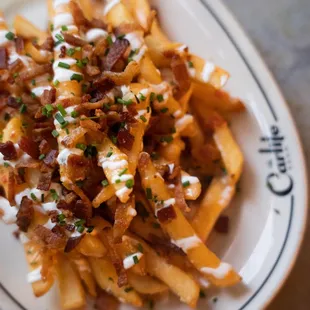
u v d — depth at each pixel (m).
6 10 0.49
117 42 0.45
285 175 0.47
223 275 0.45
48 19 0.48
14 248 0.46
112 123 0.43
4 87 0.46
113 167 0.41
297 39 0.55
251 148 0.48
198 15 0.49
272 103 0.48
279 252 0.46
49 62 0.45
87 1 0.47
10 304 0.44
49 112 0.43
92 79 0.44
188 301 0.44
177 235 0.44
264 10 0.56
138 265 0.44
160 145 0.45
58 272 0.44
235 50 0.48
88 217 0.43
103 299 0.46
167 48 0.46
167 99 0.45
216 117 0.48
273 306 0.52
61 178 0.42
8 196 0.43
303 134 0.54
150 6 0.49
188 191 0.44
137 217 0.45
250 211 0.47
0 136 0.44
